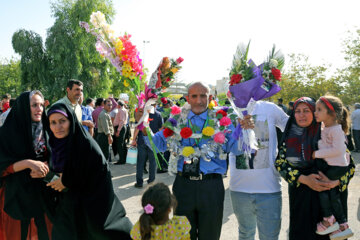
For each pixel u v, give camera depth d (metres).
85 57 23.83
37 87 25.23
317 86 21.92
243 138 2.60
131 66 2.81
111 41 2.80
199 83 2.71
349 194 5.49
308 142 2.60
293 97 22.36
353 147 10.63
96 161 2.72
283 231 3.92
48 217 2.85
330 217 2.44
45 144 2.89
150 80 2.74
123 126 8.43
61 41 22.95
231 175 2.97
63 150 2.77
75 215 2.67
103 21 2.79
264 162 2.79
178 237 2.27
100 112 7.59
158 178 6.95
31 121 2.80
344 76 22.11
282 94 22.41
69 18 23.44
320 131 2.57
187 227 2.29
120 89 27.61
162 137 2.94
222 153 2.67
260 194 2.76
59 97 23.67
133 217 4.48
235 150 2.72
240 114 2.59
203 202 2.59
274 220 2.75
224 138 2.62
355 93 22.11
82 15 22.64
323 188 2.45
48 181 2.69
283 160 2.70
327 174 2.46
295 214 2.62
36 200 2.82
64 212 2.68
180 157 2.75
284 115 3.02
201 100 2.71
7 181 2.79
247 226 2.89
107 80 24.42
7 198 2.78
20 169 2.68
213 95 2.98
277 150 3.05
